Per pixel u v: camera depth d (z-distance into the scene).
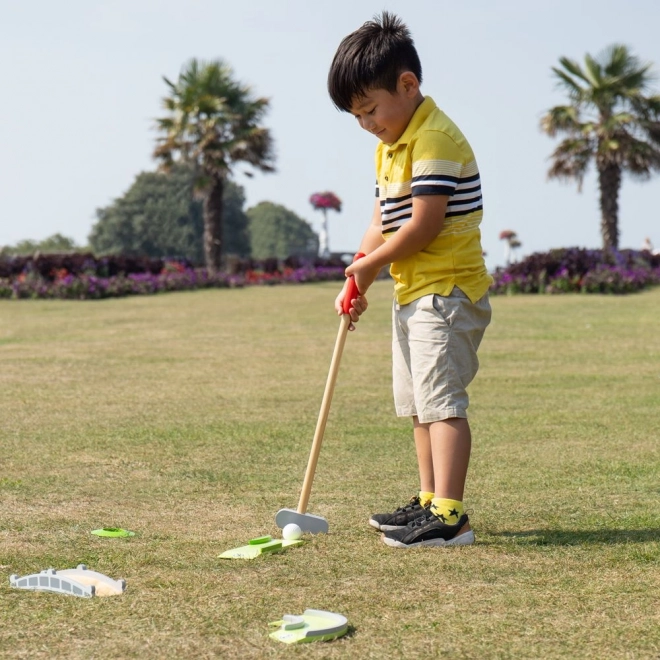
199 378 6.78
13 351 8.61
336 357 2.90
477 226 2.85
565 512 3.07
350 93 2.81
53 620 2.02
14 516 3.04
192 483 3.57
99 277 20.02
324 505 3.21
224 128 24.75
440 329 2.78
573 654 1.85
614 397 5.71
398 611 2.09
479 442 4.35
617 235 22.41
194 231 61.81
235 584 2.28
